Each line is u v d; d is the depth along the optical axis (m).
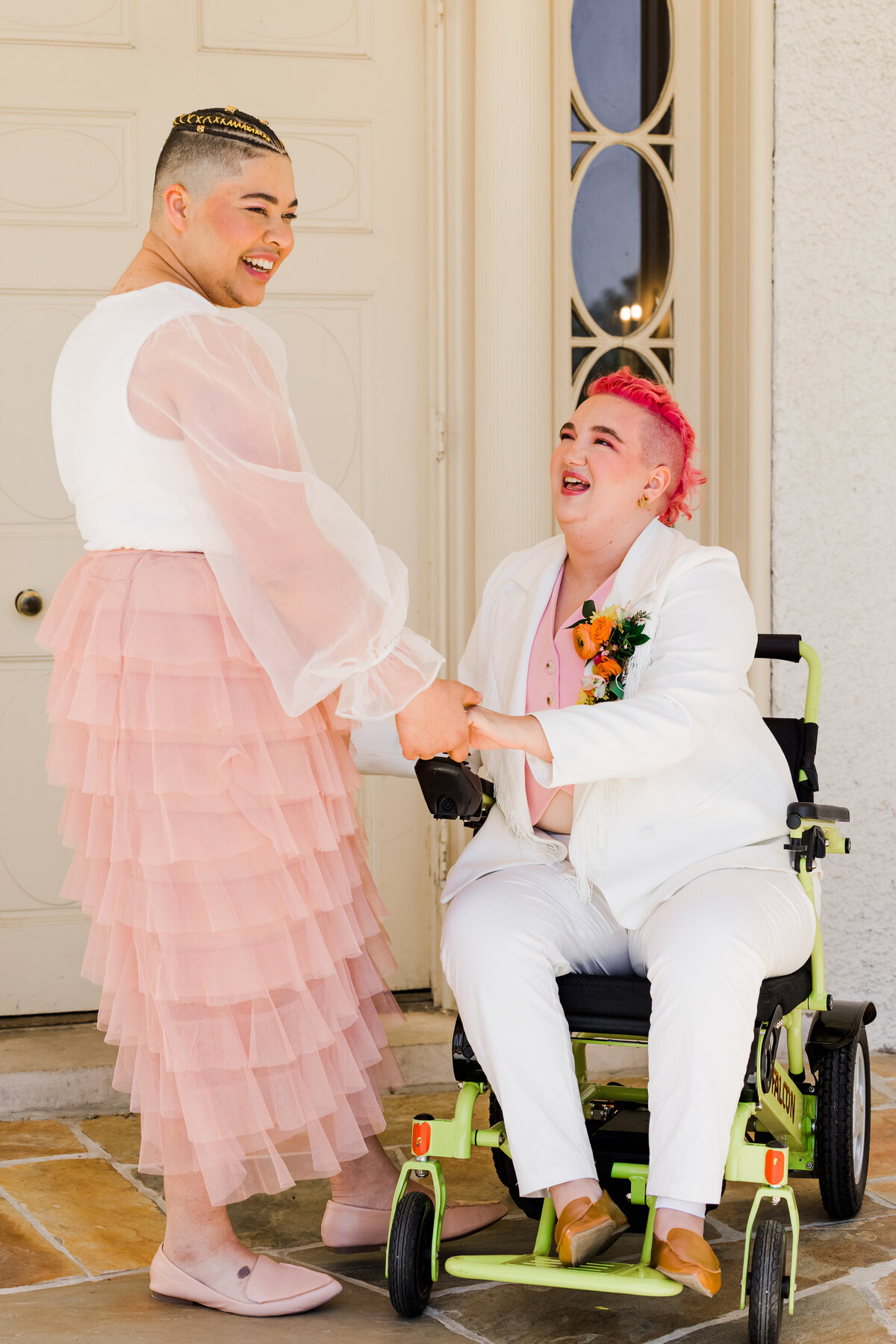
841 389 3.49
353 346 3.51
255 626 1.87
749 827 2.19
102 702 1.91
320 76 3.46
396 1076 2.25
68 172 3.36
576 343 3.59
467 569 3.47
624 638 2.14
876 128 3.47
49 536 3.38
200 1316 1.98
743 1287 1.91
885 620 3.53
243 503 1.81
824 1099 2.39
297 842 1.97
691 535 3.64
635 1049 3.37
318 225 3.47
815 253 3.46
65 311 3.37
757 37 3.40
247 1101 1.92
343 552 1.87
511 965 1.99
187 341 1.83
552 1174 1.90
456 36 3.42
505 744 2.00
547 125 3.35
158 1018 1.92
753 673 3.47
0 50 3.31
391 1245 1.99
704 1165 1.84
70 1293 2.09
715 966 1.89
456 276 3.45
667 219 3.63
